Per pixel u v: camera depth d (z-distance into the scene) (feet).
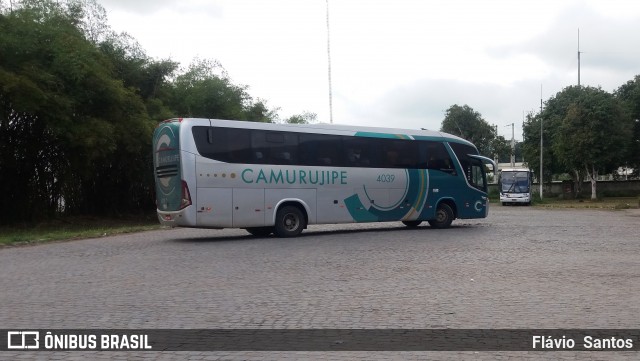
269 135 67.21
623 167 239.91
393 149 77.36
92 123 92.12
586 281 36.58
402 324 25.46
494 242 61.87
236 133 64.90
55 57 89.61
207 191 62.54
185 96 132.87
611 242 61.82
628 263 44.98
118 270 41.60
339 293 32.60
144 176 120.88
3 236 74.95
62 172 103.91
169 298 31.19
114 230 79.97
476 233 73.87
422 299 30.94
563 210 151.84
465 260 46.88
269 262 45.96
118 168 119.14
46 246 60.08
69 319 26.48
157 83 123.95
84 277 38.37
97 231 77.66
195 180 61.98
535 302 30.12
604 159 203.41
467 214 84.38
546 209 159.22
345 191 72.43
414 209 78.84
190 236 73.00
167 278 37.88
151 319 26.45
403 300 30.66
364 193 74.08
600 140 202.28
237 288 34.14
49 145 98.17
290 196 68.18
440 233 74.08
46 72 86.38
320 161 70.74
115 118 100.17
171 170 63.00
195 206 61.82
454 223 95.45
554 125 226.38
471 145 85.66
